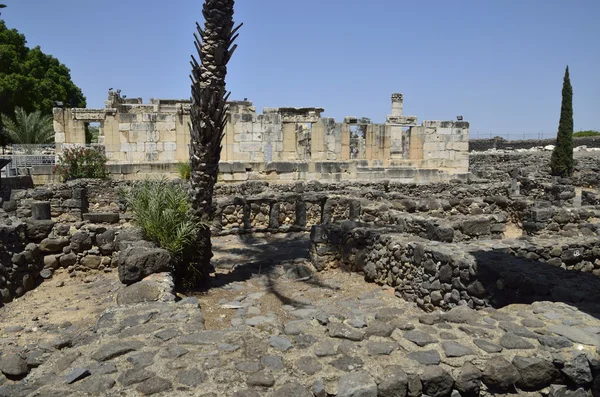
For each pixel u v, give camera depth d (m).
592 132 59.41
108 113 20.75
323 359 4.09
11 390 3.70
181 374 3.83
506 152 45.84
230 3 8.19
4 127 30.20
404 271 8.04
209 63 8.18
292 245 12.52
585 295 5.64
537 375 3.96
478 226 9.83
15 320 6.67
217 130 8.41
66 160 19.23
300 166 21.61
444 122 25.48
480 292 6.49
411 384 3.80
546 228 11.34
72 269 8.81
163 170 20.23
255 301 7.64
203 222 8.40
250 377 3.75
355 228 9.54
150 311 5.46
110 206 17.69
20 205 13.13
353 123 23.98
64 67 40.59
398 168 23.08
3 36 34.25
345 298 8.03
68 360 4.18
